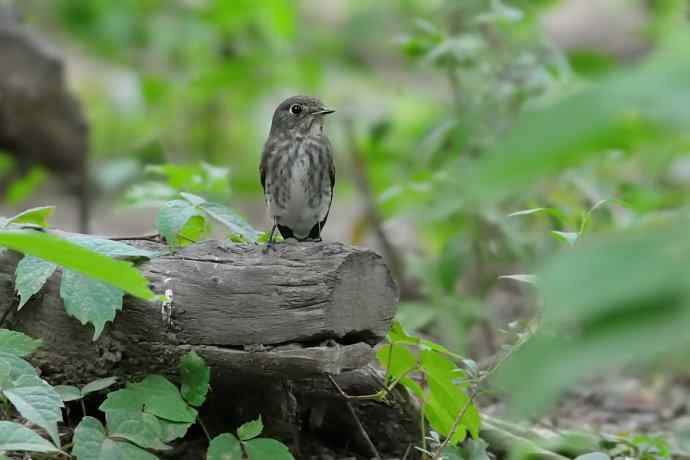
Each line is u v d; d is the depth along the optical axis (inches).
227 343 240.5
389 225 563.8
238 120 867.4
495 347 486.9
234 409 276.1
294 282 236.2
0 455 215.0
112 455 223.5
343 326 240.2
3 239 139.4
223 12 768.3
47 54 625.6
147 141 727.1
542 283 65.8
